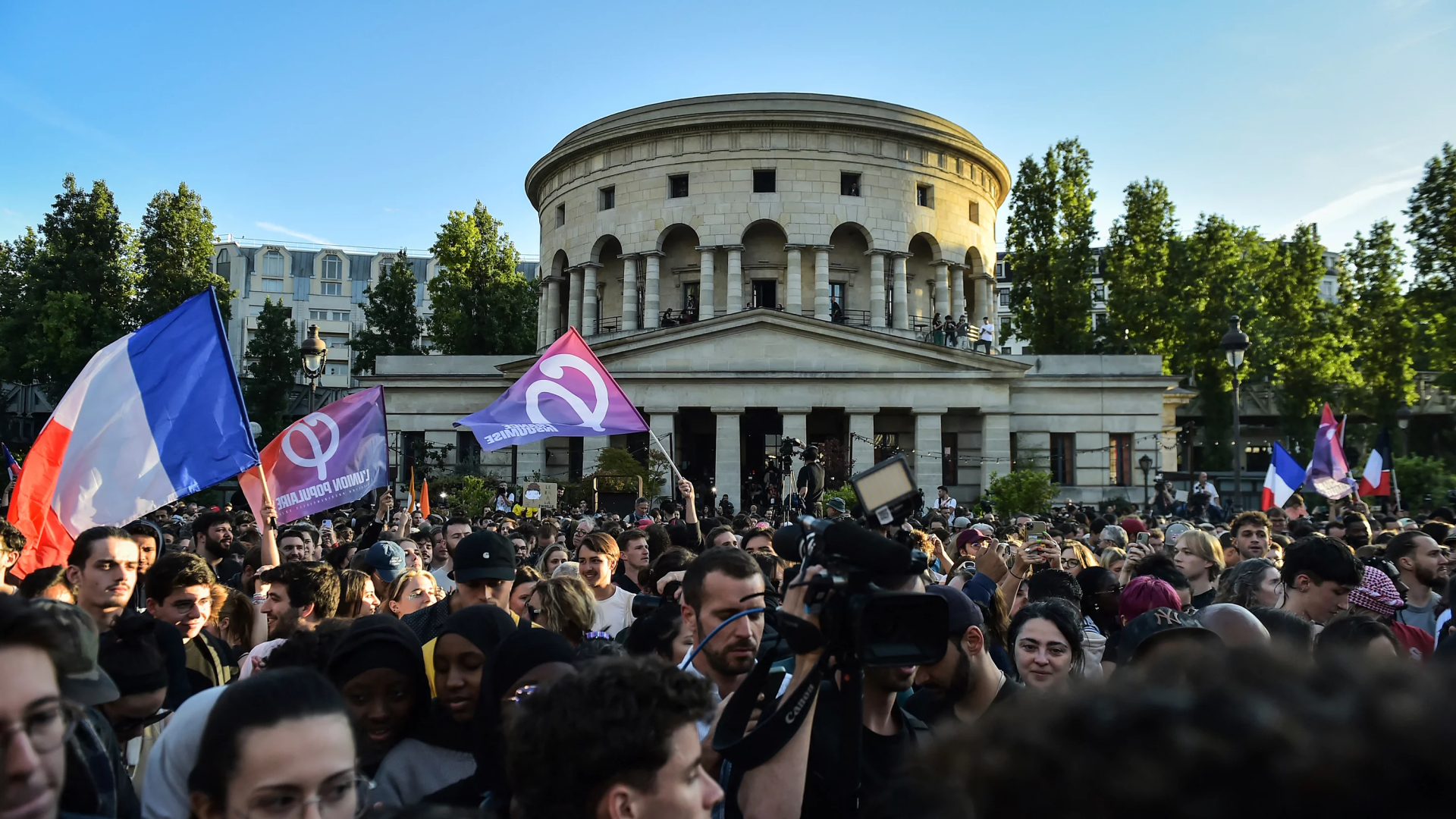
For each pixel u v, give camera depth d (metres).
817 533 4.23
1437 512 20.41
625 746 3.39
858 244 67.12
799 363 52.62
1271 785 1.19
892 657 3.81
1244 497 57.62
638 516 26.80
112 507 11.09
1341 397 68.56
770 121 64.38
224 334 11.88
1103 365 56.56
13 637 3.32
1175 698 1.34
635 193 66.25
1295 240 73.56
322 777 3.78
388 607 10.12
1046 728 1.40
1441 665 1.29
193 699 5.16
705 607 5.64
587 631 8.15
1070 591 9.11
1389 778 1.15
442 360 58.66
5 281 75.06
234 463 11.50
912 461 55.78
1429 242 46.88
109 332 70.94
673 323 65.06
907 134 66.38
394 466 56.00
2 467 63.97
